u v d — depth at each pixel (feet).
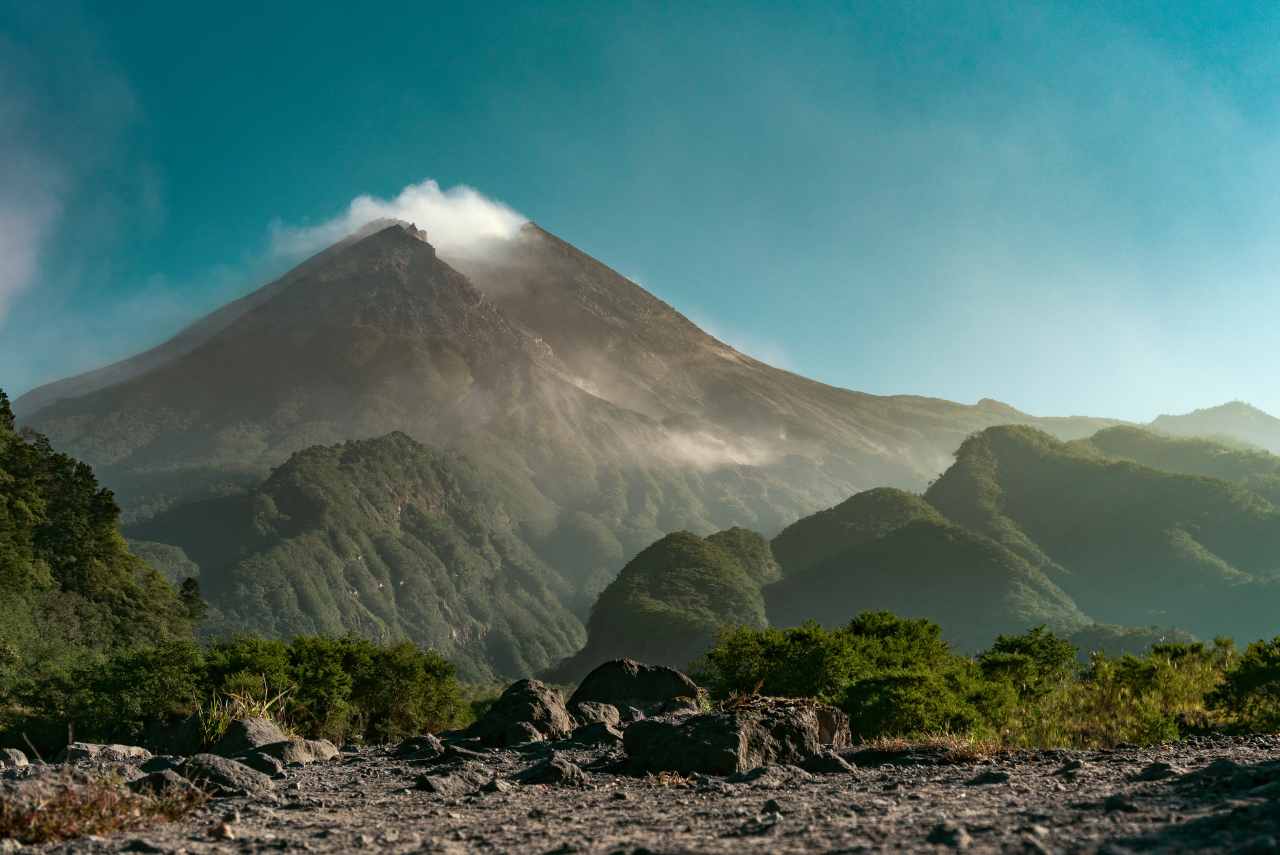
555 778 29.71
